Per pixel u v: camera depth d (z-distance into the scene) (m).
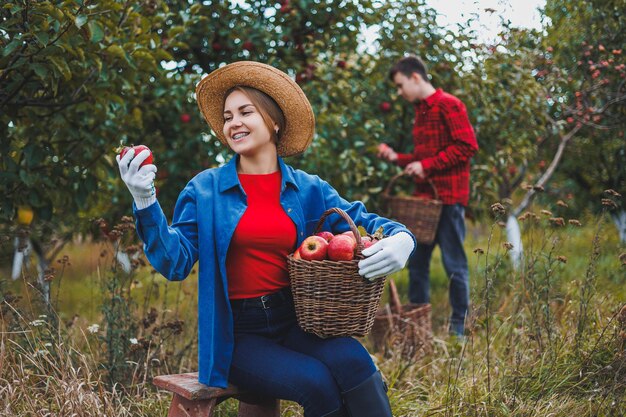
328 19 5.52
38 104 3.61
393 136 5.54
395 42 5.59
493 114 5.42
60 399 2.65
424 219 4.36
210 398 2.33
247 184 2.50
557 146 7.12
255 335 2.44
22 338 3.19
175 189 5.45
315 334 2.38
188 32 5.20
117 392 3.04
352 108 5.29
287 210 2.46
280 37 5.39
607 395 2.76
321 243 2.29
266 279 2.43
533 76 5.73
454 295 4.43
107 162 4.29
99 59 3.42
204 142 5.32
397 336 3.96
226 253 2.38
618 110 6.14
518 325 3.72
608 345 3.10
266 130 2.48
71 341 3.40
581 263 5.44
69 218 5.29
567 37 5.96
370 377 2.28
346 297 2.26
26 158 3.68
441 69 5.50
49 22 3.02
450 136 4.47
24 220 4.66
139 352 3.30
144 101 5.08
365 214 2.63
